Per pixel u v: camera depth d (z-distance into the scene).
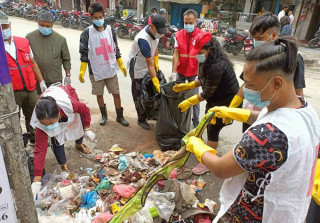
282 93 1.09
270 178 1.13
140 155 3.25
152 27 3.46
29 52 3.00
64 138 2.92
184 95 3.33
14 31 11.57
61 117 2.61
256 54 1.08
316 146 1.15
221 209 1.43
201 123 1.54
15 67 2.86
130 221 2.12
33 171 2.64
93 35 3.65
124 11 15.10
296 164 1.08
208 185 2.92
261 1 13.23
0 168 1.19
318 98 5.73
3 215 1.27
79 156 3.34
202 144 1.39
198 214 2.34
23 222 1.45
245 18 12.49
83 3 18.50
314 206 1.85
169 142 3.42
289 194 1.17
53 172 3.02
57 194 2.48
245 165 1.10
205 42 2.47
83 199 2.47
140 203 1.55
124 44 10.48
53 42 3.49
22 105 3.21
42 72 3.52
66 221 2.17
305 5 12.41
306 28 12.79
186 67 3.95
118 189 2.53
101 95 3.99
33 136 3.44
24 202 1.40
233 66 2.79
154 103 3.48
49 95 2.57
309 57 9.92
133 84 3.94
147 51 3.40
